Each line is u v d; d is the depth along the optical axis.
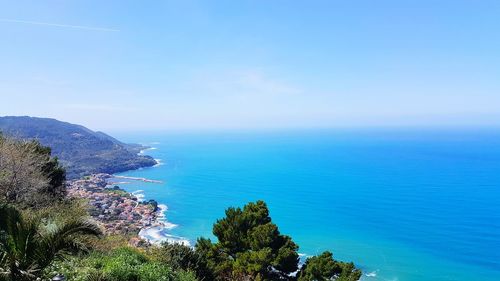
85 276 13.68
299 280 27.19
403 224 123.38
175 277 18.11
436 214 134.62
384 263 88.38
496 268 83.31
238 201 167.50
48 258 9.92
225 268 26.56
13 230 9.72
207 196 180.25
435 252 95.31
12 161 24.41
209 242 30.53
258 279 24.12
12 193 24.08
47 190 29.84
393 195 169.88
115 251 19.05
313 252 97.75
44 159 31.50
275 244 29.62
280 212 145.25
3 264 9.29
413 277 79.38
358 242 105.75
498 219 125.12
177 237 108.31
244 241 29.69
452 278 78.38
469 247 98.62
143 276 15.82
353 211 143.75
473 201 152.38
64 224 10.75
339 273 27.94
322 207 151.88
